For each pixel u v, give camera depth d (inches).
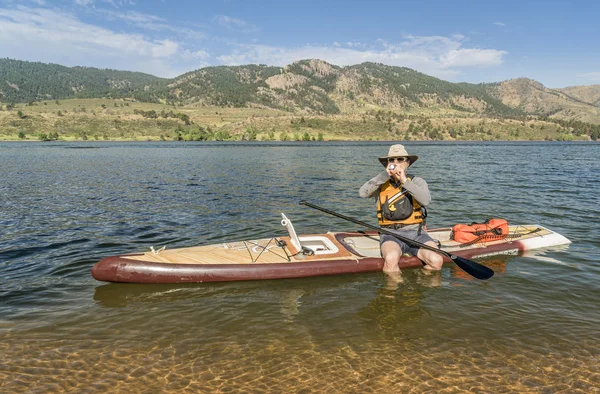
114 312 197.6
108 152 2422.5
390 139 7549.2
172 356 156.7
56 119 7352.4
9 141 5349.4
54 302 210.2
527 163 1430.9
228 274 237.5
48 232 373.1
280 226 398.3
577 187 710.5
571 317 190.7
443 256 274.2
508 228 336.5
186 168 1198.9
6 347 162.6
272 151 2630.4
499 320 187.6
